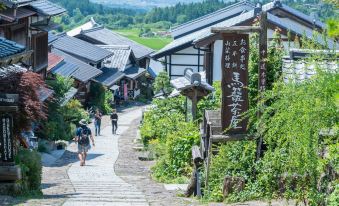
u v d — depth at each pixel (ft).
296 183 32.96
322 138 28.30
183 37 145.18
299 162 27.04
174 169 61.11
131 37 430.20
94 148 97.91
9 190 43.70
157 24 495.00
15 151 46.65
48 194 46.47
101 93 178.09
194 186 45.91
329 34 19.06
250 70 46.57
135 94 230.07
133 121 156.04
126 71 228.22
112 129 124.88
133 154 89.40
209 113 46.93
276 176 35.09
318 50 31.17
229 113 42.39
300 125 26.25
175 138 61.77
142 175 66.64
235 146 43.19
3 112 44.01
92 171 70.08
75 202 39.86
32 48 105.60
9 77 47.09
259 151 41.91
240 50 42.04
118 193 47.24
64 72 156.15
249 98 45.96
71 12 522.88
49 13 106.52
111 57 225.97
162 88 126.62
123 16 525.34
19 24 94.79
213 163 43.88
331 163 27.63
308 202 32.04
